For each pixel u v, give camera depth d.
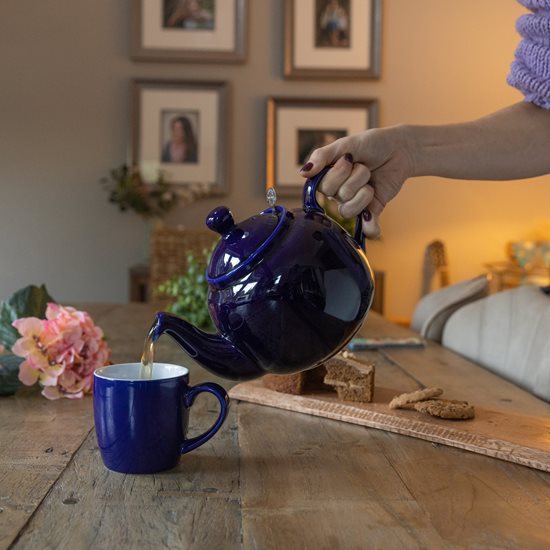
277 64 3.95
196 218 3.96
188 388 0.72
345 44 3.94
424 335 1.74
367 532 0.56
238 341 0.70
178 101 3.92
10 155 3.92
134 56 3.89
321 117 3.95
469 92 4.01
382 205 0.93
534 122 0.98
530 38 0.99
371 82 3.99
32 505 0.61
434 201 4.03
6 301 1.10
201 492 0.65
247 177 3.97
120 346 1.47
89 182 3.95
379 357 1.41
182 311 1.64
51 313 1.03
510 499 0.64
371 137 0.88
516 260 3.87
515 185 4.04
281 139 3.95
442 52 3.99
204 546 0.53
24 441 0.80
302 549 0.53
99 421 0.70
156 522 0.58
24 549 0.53
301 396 0.96
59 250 3.96
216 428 0.73
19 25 3.89
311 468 0.72
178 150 3.93
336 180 0.78
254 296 0.67
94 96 3.93
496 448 0.76
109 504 0.62
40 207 3.95
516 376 1.35
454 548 0.54
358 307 0.71
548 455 0.73
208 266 0.72
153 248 3.07
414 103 4.00
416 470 0.72
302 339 0.69
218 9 3.91
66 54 3.91
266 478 0.69
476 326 1.58
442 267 3.64
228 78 3.95
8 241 3.94
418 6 3.97
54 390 1.00
